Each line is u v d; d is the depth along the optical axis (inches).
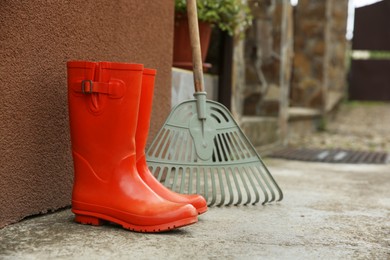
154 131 89.5
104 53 74.9
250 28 166.2
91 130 62.4
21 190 62.6
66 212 68.4
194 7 75.3
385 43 300.0
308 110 242.2
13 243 56.4
